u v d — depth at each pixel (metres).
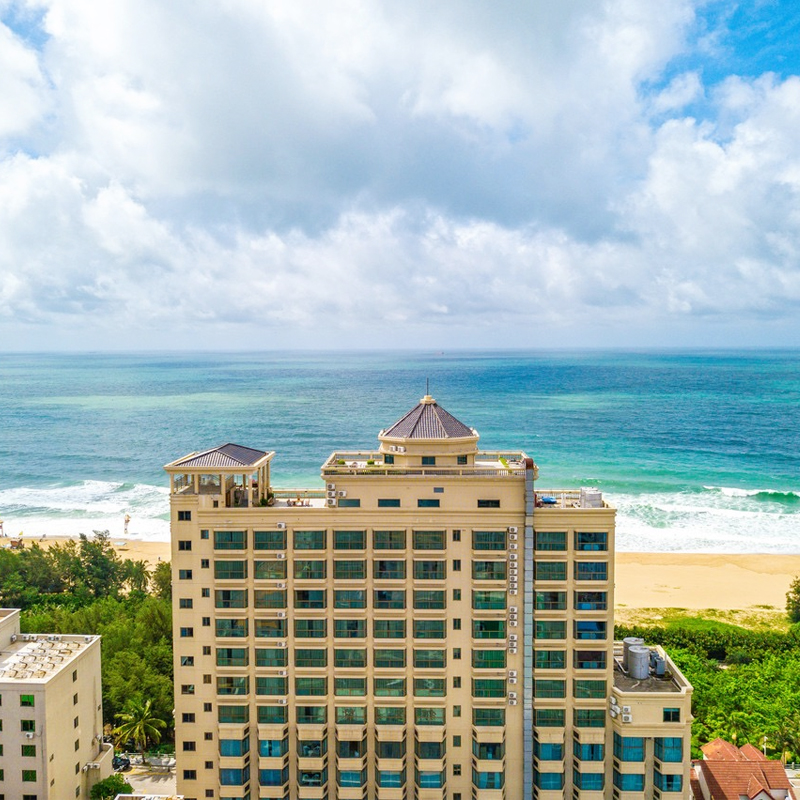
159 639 87.25
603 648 54.44
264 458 59.66
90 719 62.38
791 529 154.38
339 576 55.19
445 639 55.41
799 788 61.66
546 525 54.34
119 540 152.00
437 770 55.03
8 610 66.88
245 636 55.81
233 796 56.16
